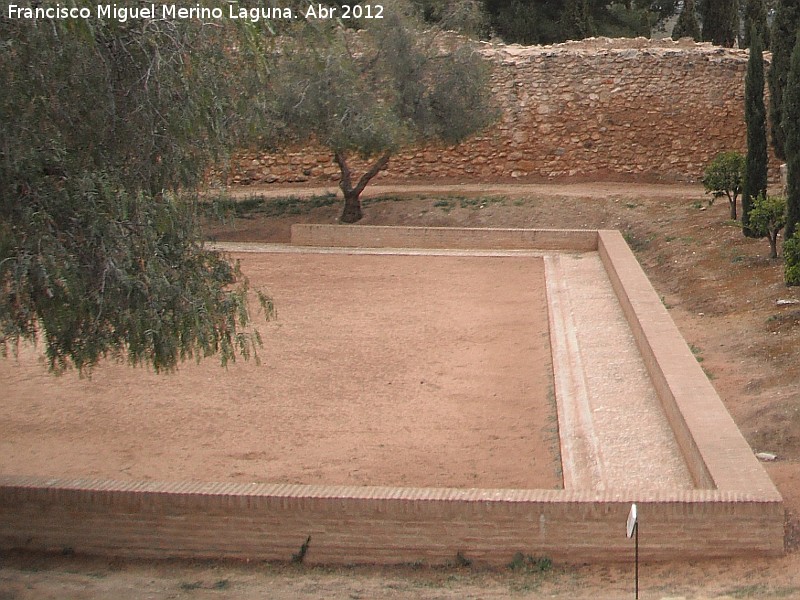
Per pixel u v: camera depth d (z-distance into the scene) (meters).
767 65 26.44
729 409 10.79
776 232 17.36
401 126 23.58
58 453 10.23
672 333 12.54
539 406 11.40
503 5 39.91
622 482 8.84
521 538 7.47
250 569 7.62
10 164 6.83
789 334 12.95
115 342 7.68
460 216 24.45
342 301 17.45
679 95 27.22
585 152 27.80
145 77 7.25
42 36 6.96
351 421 11.13
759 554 7.21
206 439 10.62
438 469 9.52
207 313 7.87
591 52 27.64
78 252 7.15
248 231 24.61
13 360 13.66
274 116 22.27
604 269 19.67
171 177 7.65
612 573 7.18
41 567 7.81
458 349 14.17
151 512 7.94
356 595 6.86
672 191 25.55
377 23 24.08
